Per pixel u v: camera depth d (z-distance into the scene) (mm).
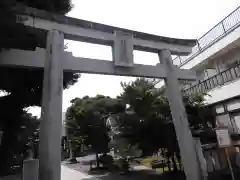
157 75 8062
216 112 14312
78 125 23312
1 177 13188
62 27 6805
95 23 7301
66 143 39125
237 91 12734
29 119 15539
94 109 22703
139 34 8109
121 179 15070
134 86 13875
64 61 6539
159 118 12633
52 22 6695
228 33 13547
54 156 5512
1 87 10047
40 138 5652
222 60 14992
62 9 10961
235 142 12023
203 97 13938
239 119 12727
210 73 15266
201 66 16641
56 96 6004
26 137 16781
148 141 12750
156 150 13445
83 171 22219
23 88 10570
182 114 7949
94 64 7000
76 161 32375
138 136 12953
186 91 17031
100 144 22359
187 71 8789
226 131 7727
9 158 13117
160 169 16391
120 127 13984
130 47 7637
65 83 12031
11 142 12086
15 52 6035
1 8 5133
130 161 22078
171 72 8352
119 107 18797
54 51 6383
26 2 9195
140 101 13156
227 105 13602
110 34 7527
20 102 10914
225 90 13555
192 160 7520
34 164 5188
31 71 9648
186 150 7562
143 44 8156
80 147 29781
